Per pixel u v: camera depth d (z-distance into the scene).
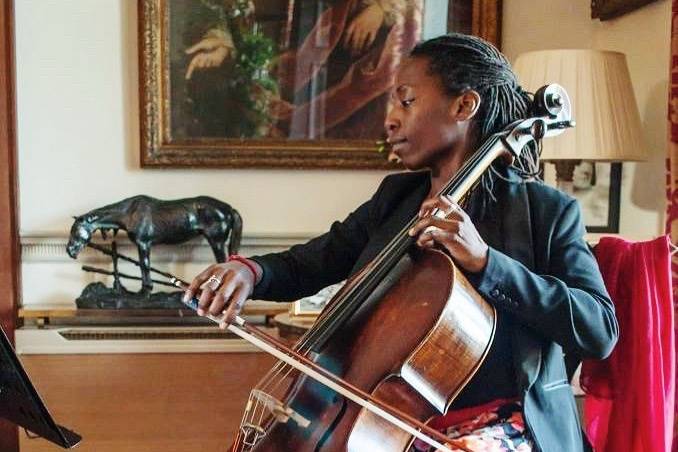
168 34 2.52
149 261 2.46
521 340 1.24
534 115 1.37
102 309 2.44
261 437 1.21
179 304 2.45
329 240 1.52
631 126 1.97
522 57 2.06
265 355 2.39
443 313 1.14
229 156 2.56
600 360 1.39
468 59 1.30
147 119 2.52
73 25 2.54
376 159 2.62
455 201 1.19
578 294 1.20
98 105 2.56
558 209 1.30
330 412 1.18
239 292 1.28
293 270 1.47
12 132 2.49
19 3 2.51
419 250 1.27
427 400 1.17
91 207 2.58
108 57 2.56
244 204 2.63
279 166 2.59
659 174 2.11
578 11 2.64
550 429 1.21
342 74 2.60
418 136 1.30
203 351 2.38
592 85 1.95
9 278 2.47
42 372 2.33
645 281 1.41
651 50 2.17
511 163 1.32
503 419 1.23
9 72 2.48
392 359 1.17
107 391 2.33
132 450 2.32
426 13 2.60
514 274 1.16
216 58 2.55
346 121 2.62
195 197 2.50
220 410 2.35
